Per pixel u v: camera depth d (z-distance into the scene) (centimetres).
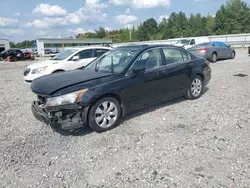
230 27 6719
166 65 511
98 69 490
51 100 371
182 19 8319
